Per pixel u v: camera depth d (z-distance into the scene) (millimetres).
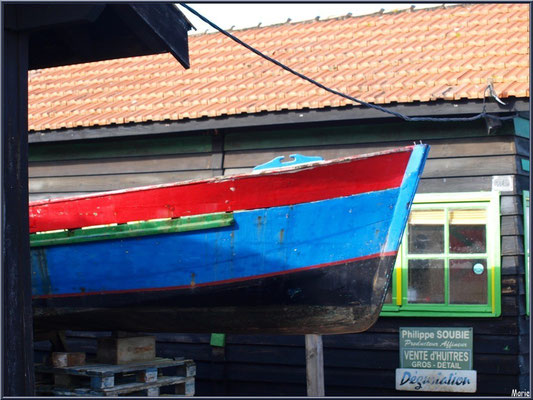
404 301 9398
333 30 12406
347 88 9766
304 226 7262
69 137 10820
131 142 10953
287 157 10102
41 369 7758
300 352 9805
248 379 10062
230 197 7414
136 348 8180
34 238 8430
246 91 10617
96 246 8070
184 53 7273
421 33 11422
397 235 7086
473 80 9281
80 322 8570
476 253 9219
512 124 9180
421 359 9281
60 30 7184
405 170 7000
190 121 10117
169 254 7711
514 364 8945
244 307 7641
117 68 13102
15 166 5945
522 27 10766
